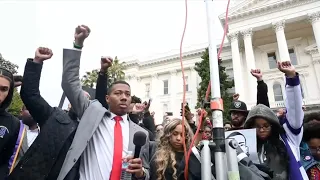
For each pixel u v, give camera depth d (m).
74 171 2.38
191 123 4.31
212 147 1.54
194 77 35.56
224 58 33.88
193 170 2.00
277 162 2.61
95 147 2.50
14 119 2.88
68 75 2.66
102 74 3.17
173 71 37.47
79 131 2.44
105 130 2.60
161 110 36.41
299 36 29.55
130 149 2.54
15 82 3.02
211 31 1.83
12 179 2.37
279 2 27.09
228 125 4.98
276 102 25.77
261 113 2.78
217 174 1.46
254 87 26.31
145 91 39.31
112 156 2.42
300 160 2.90
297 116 2.58
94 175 2.37
